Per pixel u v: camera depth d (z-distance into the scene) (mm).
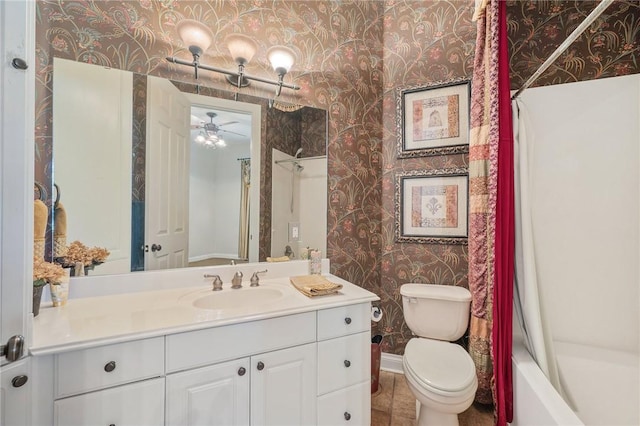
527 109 1514
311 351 1149
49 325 873
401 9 1998
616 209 1457
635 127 1438
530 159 1463
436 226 1893
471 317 1573
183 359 907
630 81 1452
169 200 1392
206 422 947
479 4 1440
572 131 1533
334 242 1869
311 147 1792
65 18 1162
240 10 1538
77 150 1188
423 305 1649
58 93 1150
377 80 2039
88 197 1208
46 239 1129
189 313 1011
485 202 1491
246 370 1015
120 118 1275
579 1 1639
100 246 1229
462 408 1153
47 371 741
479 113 1506
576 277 1502
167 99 1381
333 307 1193
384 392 1737
